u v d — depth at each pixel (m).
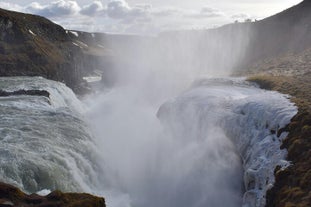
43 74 81.56
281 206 20.97
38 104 46.06
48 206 18.83
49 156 27.92
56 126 36.69
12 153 26.52
